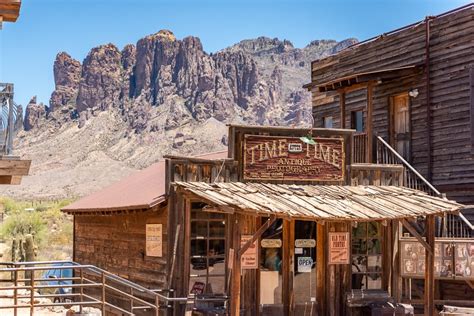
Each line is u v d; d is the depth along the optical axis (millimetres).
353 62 25688
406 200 15664
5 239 36250
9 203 57344
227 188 15102
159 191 16969
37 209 66438
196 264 15875
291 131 16688
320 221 13852
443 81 21172
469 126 20109
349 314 16703
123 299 18875
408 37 22766
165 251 16203
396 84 23141
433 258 15164
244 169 16297
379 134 23859
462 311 14953
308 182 16781
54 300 21094
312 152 16859
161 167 23000
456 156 20531
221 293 15930
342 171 17109
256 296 16031
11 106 11609
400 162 21547
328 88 22375
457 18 20750
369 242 17250
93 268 13477
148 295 16969
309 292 16609
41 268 12711
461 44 20562
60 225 50312
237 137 16359
